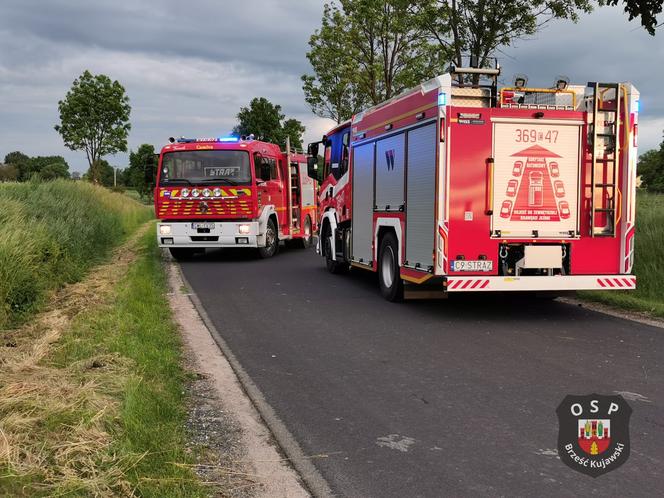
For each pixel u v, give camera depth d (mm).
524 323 8188
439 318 8531
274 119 39812
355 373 5930
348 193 11836
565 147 8188
